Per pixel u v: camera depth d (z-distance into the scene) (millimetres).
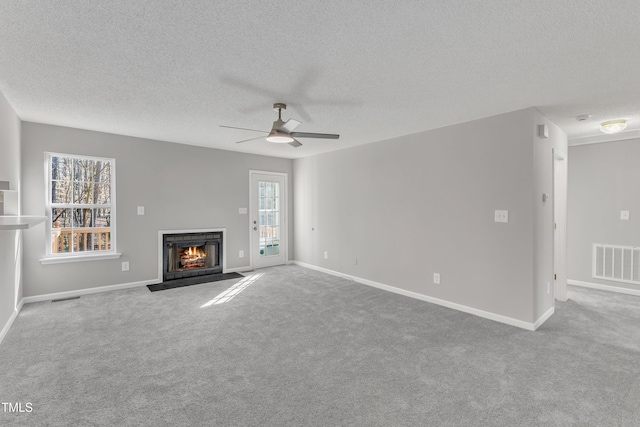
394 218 4652
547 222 3590
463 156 3814
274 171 6551
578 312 3754
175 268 5398
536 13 1710
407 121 3797
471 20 1781
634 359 2607
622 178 4512
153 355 2670
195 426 1821
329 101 3123
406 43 2043
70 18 1766
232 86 2764
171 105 3297
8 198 3379
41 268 4117
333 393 2146
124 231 4750
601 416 1908
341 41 2016
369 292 4645
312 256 6340
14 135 3502
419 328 3271
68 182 4406
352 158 5383
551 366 2498
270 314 3682
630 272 4453
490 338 3023
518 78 2578
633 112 3447
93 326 3287
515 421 1866
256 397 2100
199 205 5539
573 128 4129
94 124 4086
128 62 2322
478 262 3672
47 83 2727
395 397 2102
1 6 1638
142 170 4902
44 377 2320
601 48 2092
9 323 3217
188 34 1938
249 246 6223
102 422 1846
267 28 1868
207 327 3285
